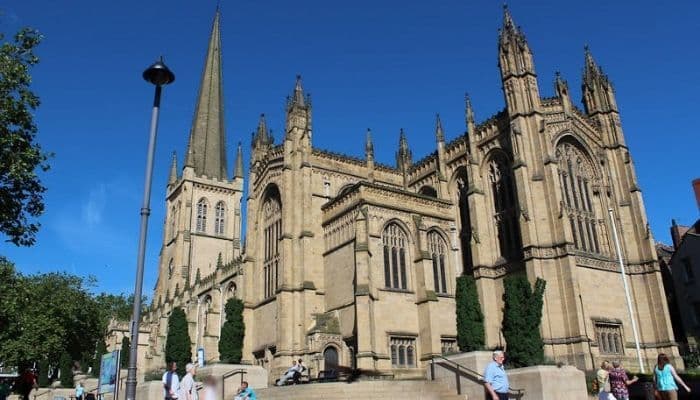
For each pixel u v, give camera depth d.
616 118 80.50
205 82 166.00
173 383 30.52
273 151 87.06
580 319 62.16
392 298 68.00
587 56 84.00
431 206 77.06
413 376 65.75
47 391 91.62
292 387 46.16
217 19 178.25
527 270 66.19
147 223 27.58
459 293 57.66
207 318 98.75
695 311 83.44
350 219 72.50
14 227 42.81
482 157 78.81
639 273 73.19
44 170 43.59
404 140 94.75
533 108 72.19
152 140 28.72
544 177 69.25
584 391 36.75
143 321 143.25
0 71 40.97
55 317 105.19
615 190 77.44
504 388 24.78
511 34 76.00
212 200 151.88
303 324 72.31
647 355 69.25
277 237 85.00
